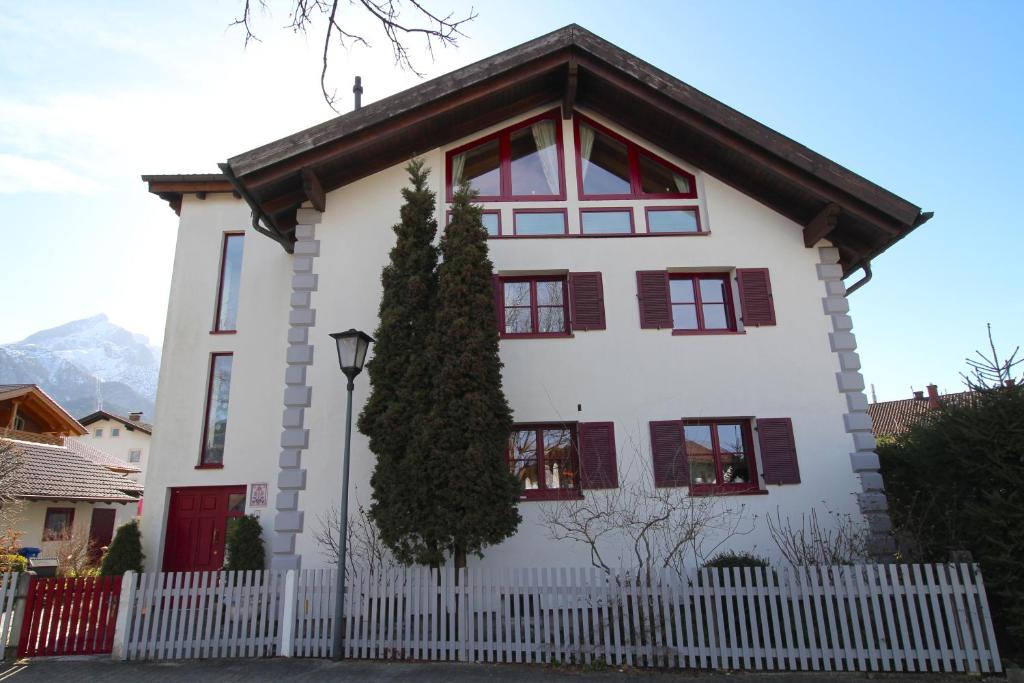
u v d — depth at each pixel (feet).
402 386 29.60
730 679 22.20
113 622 25.35
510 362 34.47
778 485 33.06
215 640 25.02
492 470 28.12
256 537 36.40
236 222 43.45
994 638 22.34
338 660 24.41
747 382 34.71
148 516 38.29
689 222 38.11
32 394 72.74
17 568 40.75
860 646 22.77
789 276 36.70
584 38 35.60
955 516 25.57
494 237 36.63
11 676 22.38
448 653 24.56
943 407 27.04
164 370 40.68
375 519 28.32
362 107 33.96
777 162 34.94
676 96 35.01
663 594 24.09
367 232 36.52
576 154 39.42
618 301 35.83
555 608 24.23
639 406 34.06
